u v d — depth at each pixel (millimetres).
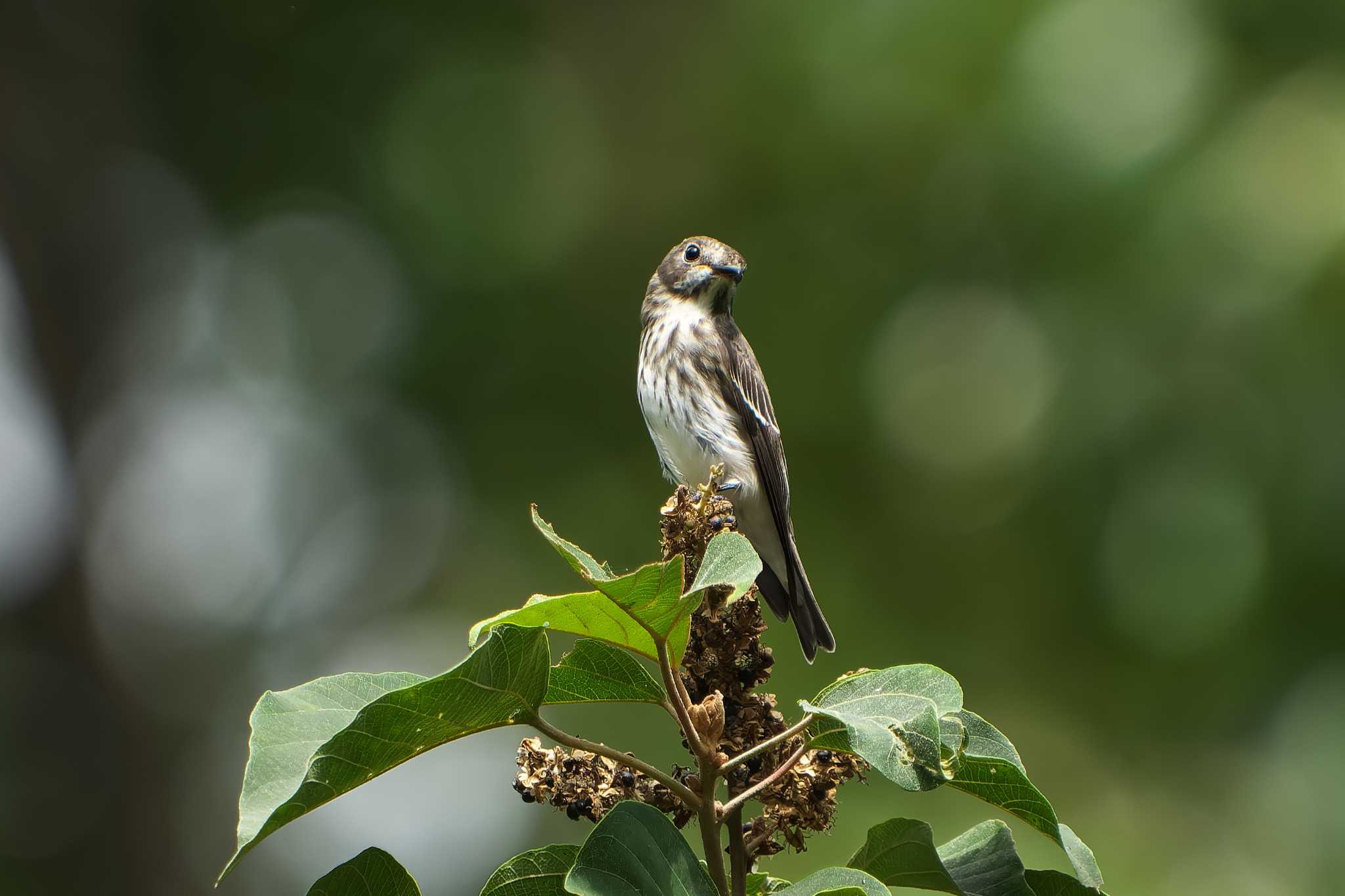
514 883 3898
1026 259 13438
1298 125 11414
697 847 8625
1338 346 11383
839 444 14180
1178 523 12273
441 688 3514
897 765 3420
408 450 16703
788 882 4160
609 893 3309
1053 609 12984
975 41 13195
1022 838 11250
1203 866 12094
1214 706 12547
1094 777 12727
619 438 15617
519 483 15664
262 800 3475
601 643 3857
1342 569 11750
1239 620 12094
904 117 13641
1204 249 11680
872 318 14367
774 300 14875
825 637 9164
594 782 4125
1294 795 11867
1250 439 11938
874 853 3969
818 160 14570
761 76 15023
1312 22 11805
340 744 3484
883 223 14492
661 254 15922
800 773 4145
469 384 16219
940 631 13523
